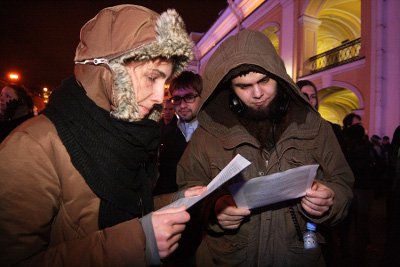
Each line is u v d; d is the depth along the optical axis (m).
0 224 0.75
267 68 1.26
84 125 0.90
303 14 9.89
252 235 1.32
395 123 6.95
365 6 7.64
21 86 2.96
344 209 1.31
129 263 0.81
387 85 7.12
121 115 0.92
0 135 2.80
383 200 6.81
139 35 0.92
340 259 3.38
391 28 7.06
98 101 0.93
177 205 1.00
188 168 1.54
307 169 1.13
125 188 0.98
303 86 2.62
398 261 1.52
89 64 0.92
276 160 1.33
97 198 0.91
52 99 0.96
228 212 1.21
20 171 0.78
